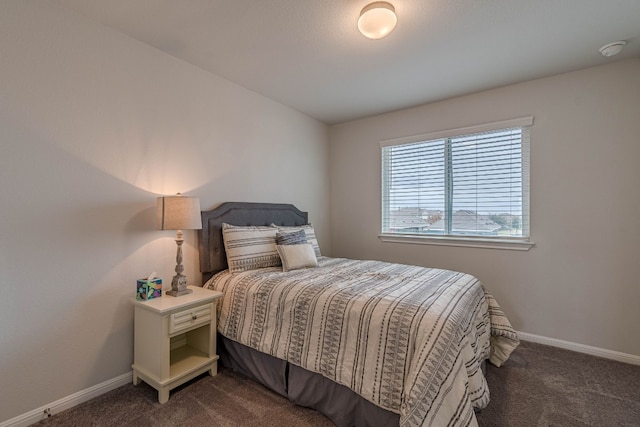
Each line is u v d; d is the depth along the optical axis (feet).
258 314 6.66
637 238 7.61
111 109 6.47
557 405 5.91
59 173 5.73
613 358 7.82
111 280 6.45
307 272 7.80
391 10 5.56
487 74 8.53
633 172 7.64
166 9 5.86
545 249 8.74
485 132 9.75
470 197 10.14
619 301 7.80
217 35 6.73
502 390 6.42
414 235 11.12
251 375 6.81
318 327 5.71
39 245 5.49
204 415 5.62
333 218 13.29
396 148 11.80
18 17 5.24
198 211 6.94
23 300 5.30
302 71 8.45
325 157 13.09
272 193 10.59
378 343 4.95
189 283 8.03
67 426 5.27
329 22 6.26
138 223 6.93
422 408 4.14
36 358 5.43
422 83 9.15
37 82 5.46
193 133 8.11
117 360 6.51
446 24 6.27
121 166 6.64
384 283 6.58
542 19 6.09
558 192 8.54
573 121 8.33
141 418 5.51
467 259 10.07
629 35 6.61
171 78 7.61
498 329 7.39
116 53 6.56
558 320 8.57
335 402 5.41
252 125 9.82
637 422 5.44
